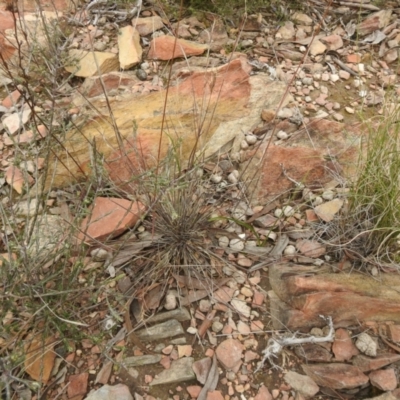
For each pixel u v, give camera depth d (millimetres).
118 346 851
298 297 928
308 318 924
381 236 990
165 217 994
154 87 1259
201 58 1320
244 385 874
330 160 1139
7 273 847
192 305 946
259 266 1001
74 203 1051
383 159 978
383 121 1053
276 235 1048
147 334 903
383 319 942
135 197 965
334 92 1295
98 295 919
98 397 830
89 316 912
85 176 1026
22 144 1141
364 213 1020
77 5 1404
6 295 788
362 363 894
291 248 1023
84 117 1151
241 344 910
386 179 976
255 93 1242
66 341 808
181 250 993
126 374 866
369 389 888
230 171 1144
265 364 896
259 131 1205
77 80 1272
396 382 881
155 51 1320
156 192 985
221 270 990
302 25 1453
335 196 1100
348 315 932
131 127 1160
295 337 912
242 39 1384
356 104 1271
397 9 1512
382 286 958
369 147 1043
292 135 1188
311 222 1065
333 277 958
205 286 961
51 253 914
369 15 1479
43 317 848
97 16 1390
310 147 1166
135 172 1060
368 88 1313
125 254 977
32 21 1320
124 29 1349
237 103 1222
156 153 1131
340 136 1179
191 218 1003
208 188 1105
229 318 936
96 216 1021
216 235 1034
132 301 937
